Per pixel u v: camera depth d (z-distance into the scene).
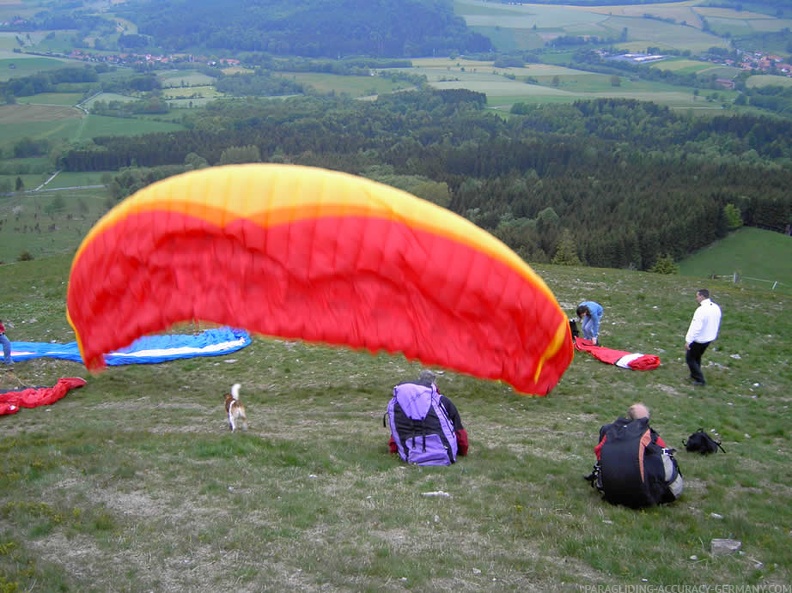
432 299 12.48
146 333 13.78
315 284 12.57
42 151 146.88
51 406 16.91
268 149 137.75
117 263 13.98
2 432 14.85
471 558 8.80
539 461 12.38
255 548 8.80
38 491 10.34
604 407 16.14
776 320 24.42
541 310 13.04
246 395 17.52
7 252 90.38
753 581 8.59
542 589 8.18
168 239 13.34
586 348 20.03
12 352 20.59
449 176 115.00
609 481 10.46
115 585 7.98
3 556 8.45
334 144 139.88
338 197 12.65
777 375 18.56
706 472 12.05
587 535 9.50
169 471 11.27
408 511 9.98
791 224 81.19
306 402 16.86
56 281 32.66
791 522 10.34
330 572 8.24
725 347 20.83
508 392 17.30
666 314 24.58
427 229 12.52
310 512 9.84
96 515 9.63
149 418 15.49
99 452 12.22
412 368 19.22
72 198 117.19
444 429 12.08
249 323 12.80
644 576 8.56
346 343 12.58
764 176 104.56
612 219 85.00
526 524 9.77
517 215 97.25
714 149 143.50
